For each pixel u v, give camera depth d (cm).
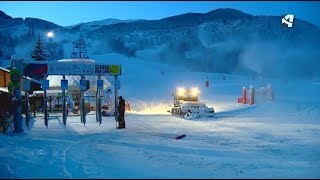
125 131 1958
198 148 1398
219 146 1470
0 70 2988
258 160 1163
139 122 2506
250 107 3566
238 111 3353
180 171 950
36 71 2005
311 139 1667
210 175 902
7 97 1956
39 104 3728
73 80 3631
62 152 1230
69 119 2694
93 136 1723
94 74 2100
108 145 1427
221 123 2439
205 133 1909
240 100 4103
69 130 1984
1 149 1268
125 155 1198
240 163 1102
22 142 1455
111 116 2989
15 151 1229
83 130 1991
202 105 3041
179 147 1411
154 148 1376
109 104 3578
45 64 2009
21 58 1898
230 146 1477
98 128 2097
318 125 2242
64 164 1008
